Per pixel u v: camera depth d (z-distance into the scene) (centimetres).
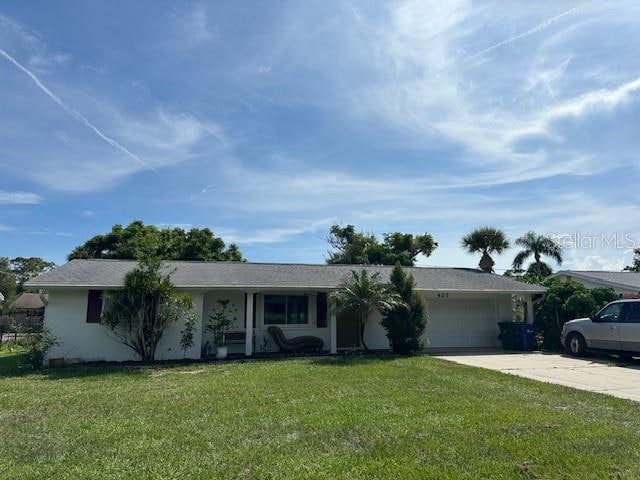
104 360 1520
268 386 974
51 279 1511
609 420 681
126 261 1844
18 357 1767
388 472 467
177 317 1528
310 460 503
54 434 611
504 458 507
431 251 4012
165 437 594
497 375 1133
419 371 1187
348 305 1647
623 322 1467
